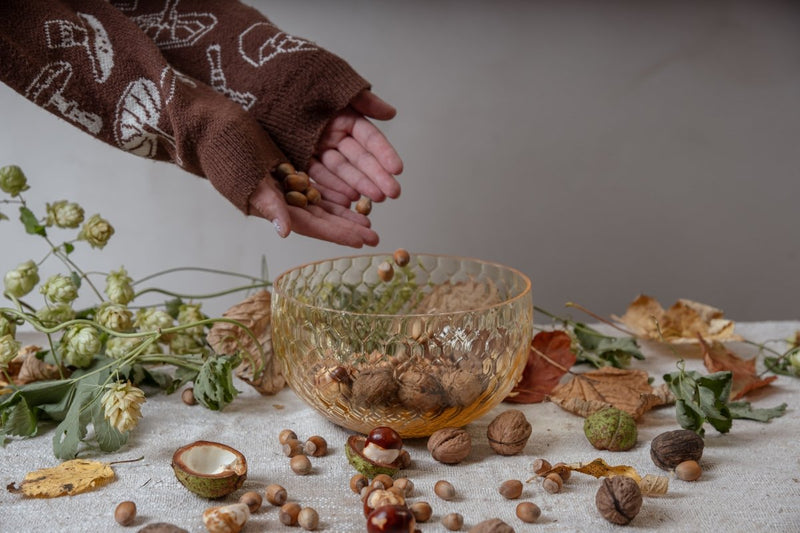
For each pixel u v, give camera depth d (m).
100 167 1.81
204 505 0.90
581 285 1.90
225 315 1.15
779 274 1.91
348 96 1.21
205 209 1.85
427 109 1.78
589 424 1.00
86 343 1.05
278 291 0.99
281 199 1.13
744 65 1.78
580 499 0.90
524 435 0.98
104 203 1.83
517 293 1.08
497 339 0.95
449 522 0.85
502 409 1.09
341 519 0.87
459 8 1.73
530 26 1.74
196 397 1.04
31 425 1.01
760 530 0.86
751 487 0.92
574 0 1.73
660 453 0.95
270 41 1.25
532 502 0.90
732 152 1.83
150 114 1.15
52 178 1.81
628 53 1.76
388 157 1.21
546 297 1.91
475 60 1.75
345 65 1.22
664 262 1.90
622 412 1.00
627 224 1.87
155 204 1.84
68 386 1.03
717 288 1.92
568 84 1.78
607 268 1.89
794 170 1.85
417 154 1.80
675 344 1.26
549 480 0.91
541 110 1.79
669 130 1.81
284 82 1.22
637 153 1.82
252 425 1.05
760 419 1.05
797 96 1.80
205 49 1.27
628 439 0.99
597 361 1.18
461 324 0.94
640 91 1.79
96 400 1.00
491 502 0.90
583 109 1.79
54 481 0.92
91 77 1.16
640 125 1.81
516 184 1.83
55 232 1.86
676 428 1.04
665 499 0.90
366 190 1.22
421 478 0.94
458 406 0.95
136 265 1.88
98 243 1.16
